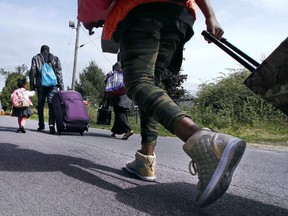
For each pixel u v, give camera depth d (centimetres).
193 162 168
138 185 229
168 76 1811
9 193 202
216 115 1098
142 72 197
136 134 767
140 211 179
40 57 664
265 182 271
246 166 352
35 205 183
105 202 191
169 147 497
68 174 249
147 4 199
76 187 218
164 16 202
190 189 225
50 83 648
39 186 217
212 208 189
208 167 159
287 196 229
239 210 189
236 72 1280
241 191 235
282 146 621
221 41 204
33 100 2119
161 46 212
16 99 570
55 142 440
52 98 606
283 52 159
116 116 613
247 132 912
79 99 612
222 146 158
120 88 590
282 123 1012
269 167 353
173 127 174
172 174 273
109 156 343
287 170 339
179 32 213
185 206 189
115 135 635
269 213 188
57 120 591
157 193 212
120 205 187
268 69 163
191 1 212
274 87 163
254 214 184
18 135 513
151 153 245
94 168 274
